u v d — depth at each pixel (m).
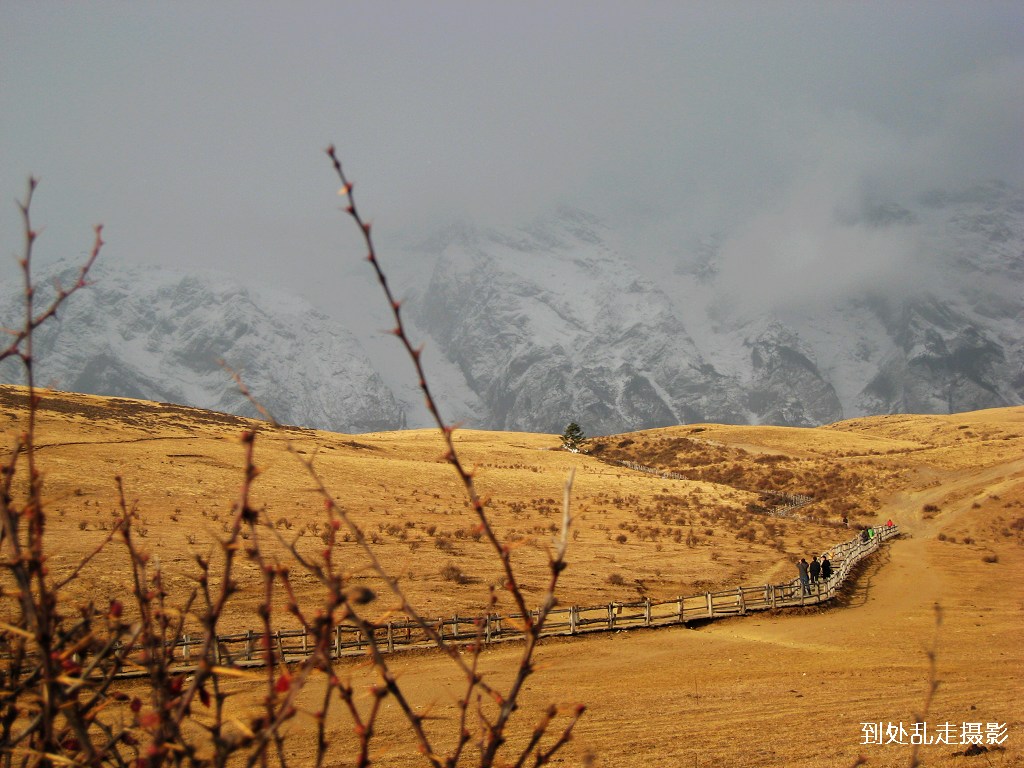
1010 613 36.84
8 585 20.92
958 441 127.94
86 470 55.38
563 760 14.30
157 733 2.32
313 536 45.31
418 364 2.48
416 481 72.81
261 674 20.91
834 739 15.26
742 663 25.88
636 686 22.22
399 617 29.95
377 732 16.66
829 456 117.50
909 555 56.44
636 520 63.59
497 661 25.77
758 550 55.75
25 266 2.54
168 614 2.59
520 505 65.62
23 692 2.46
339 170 2.50
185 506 50.19
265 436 87.56
